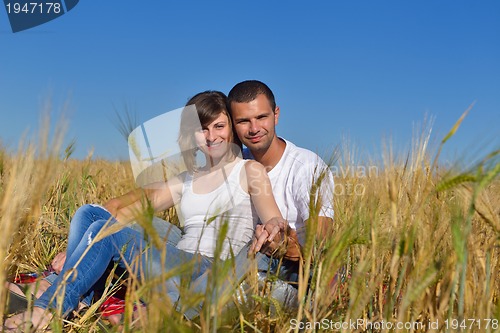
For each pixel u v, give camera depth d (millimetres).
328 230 2420
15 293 2309
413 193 1989
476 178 1563
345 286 2256
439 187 1608
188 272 1562
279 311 2064
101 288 2764
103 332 2352
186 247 2793
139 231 2650
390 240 1931
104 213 2805
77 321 2291
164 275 1521
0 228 1673
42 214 3701
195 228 2867
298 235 2680
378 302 2092
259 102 2990
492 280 1950
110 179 5145
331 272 1839
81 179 4758
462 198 1861
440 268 1812
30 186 1729
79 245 2432
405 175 2094
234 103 3012
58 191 4242
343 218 2543
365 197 2314
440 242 1957
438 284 1848
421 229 1909
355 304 1774
